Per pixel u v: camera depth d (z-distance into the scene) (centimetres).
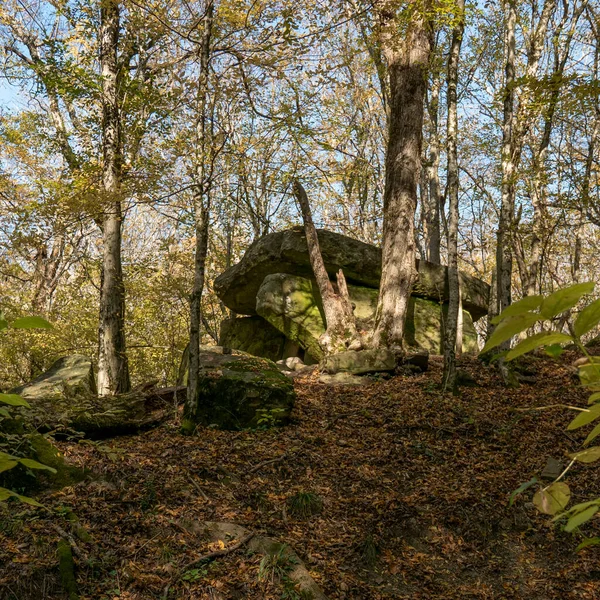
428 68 1309
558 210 1583
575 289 69
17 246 1302
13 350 1717
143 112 1363
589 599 591
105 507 602
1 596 472
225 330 1773
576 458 88
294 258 1487
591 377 82
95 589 502
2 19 1611
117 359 1397
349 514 686
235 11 1134
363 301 1461
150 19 1272
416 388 1102
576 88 871
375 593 575
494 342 72
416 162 1342
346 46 1886
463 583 618
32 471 618
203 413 882
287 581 541
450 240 1130
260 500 679
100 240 2294
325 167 1727
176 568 539
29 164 1900
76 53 1583
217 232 2036
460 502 726
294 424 917
